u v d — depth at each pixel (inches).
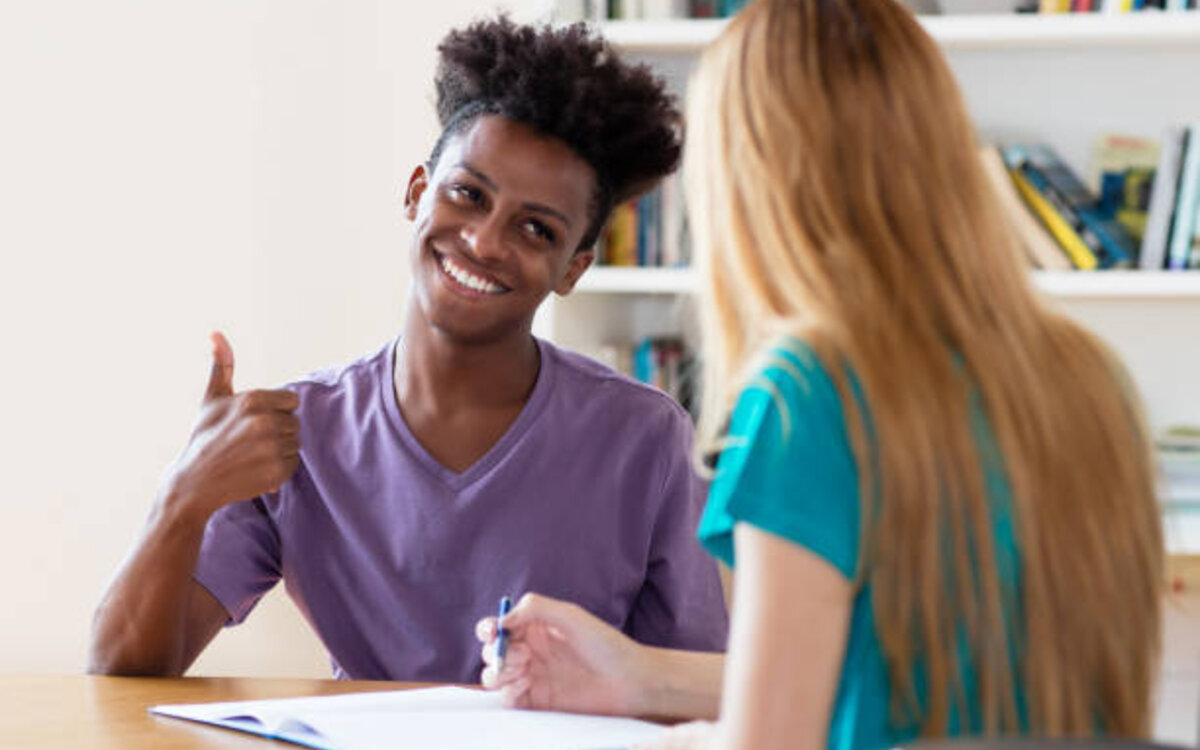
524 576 78.8
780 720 43.0
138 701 67.2
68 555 138.3
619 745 59.5
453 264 76.4
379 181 137.1
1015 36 115.5
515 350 79.5
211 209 137.8
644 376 121.6
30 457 138.3
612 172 80.4
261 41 137.0
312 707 63.8
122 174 137.9
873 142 47.3
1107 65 121.6
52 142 137.6
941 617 44.6
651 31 118.1
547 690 66.0
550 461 79.8
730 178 48.7
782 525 43.8
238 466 74.9
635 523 80.7
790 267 46.6
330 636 80.5
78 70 137.3
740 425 46.2
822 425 44.5
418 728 60.2
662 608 81.5
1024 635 45.4
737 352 49.0
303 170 137.6
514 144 75.9
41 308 138.2
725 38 50.7
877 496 44.4
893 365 44.8
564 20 118.1
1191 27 112.0
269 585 82.3
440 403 79.4
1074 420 46.9
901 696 45.1
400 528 79.2
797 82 48.0
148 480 138.0
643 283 118.3
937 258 46.6
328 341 138.3
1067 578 45.6
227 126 137.6
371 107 136.9
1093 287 113.7
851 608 45.7
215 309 138.2
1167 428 120.0
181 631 76.4
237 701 67.1
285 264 138.2
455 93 79.3
